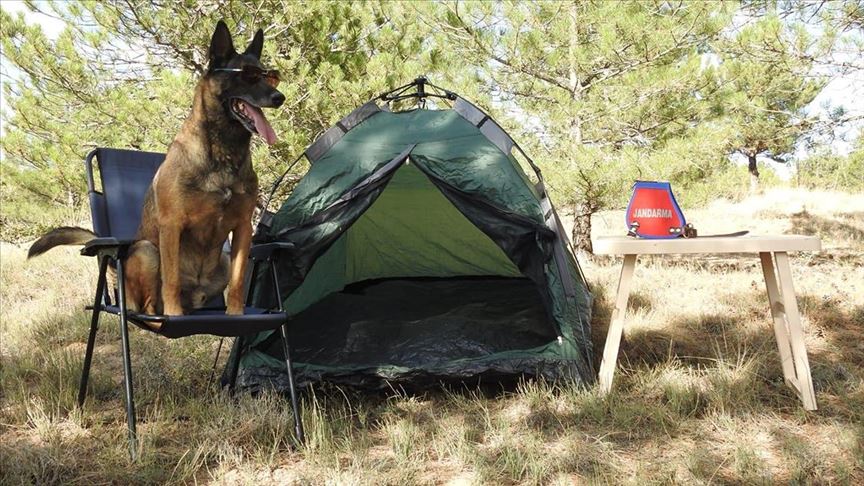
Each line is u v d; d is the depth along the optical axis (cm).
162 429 367
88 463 323
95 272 820
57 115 912
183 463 323
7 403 412
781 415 375
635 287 686
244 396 403
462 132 452
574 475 310
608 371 404
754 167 1909
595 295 650
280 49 861
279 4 847
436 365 417
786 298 384
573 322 429
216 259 372
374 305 579
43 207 894
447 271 719
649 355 485
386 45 918
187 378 449
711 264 827
